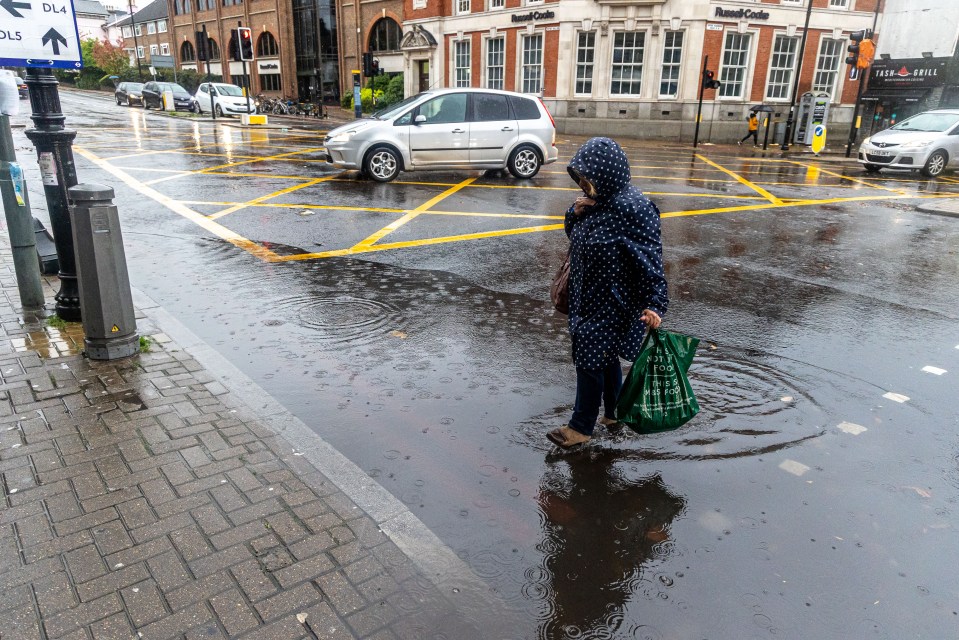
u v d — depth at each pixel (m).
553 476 3.15
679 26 25.06
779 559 2.63
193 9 55.81
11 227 4.66
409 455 3.28
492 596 2.38
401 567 2.46
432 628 2.20
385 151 12.34
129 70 59.34
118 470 2.96
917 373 4.41
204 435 3.28
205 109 32.22
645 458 3.32
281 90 47.75
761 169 17.09
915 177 16.92
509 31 28.16
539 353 4.60
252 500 2.79
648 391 3.18
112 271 3.96
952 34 26.19
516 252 7.43
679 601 2.40
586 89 26.94
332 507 2.78
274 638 2.11
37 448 3.11
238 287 5.90
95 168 13.20
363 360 4.39
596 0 25.42
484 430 3.54
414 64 33.22
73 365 4.00
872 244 8.38
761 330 5.15
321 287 5.97
